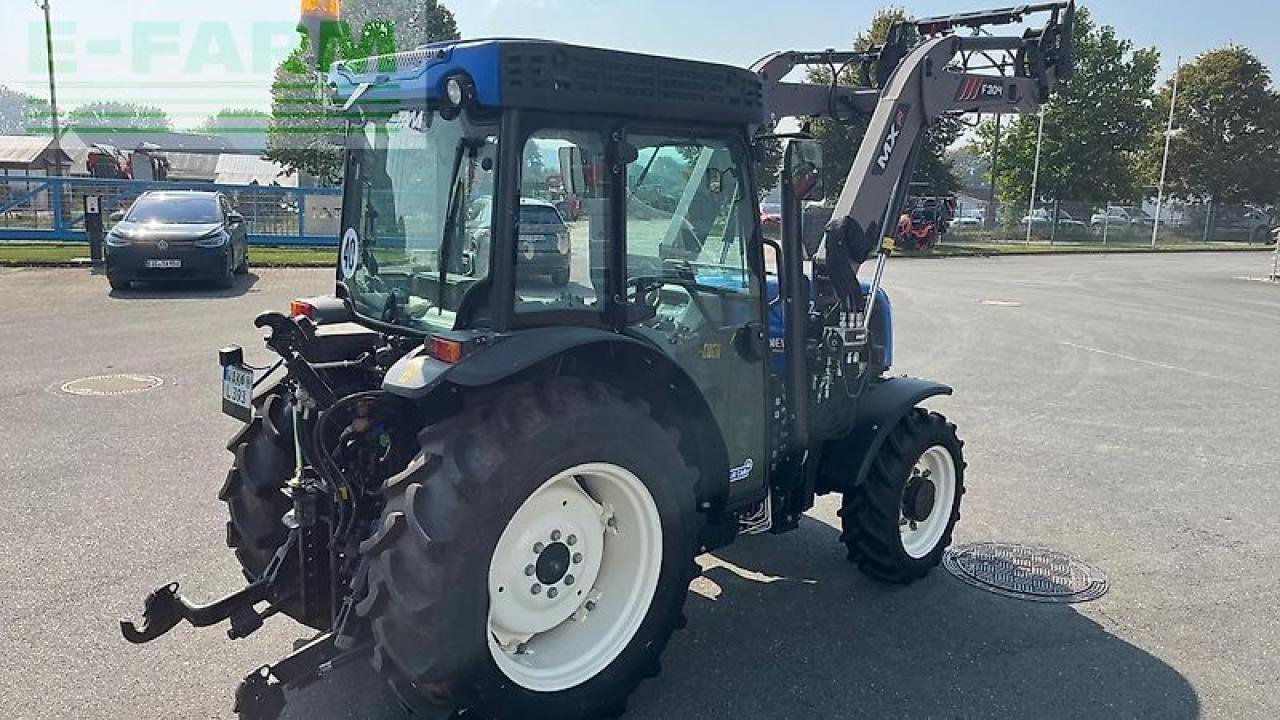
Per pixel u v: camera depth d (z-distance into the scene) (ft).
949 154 150.61
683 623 11.13
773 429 13.00
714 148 11.32
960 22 17.20
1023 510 18.21
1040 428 24.64
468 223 10.19
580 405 9.80
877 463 14.15
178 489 17.61
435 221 10.62
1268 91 171.42
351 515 10.20
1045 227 135.95
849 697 11.43
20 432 20.99
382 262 11.71
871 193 14.11
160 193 48.34
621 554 10.73
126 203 67.62
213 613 10.20
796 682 11.75
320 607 10.72
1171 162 175.94
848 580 14.74
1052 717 11.13
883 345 15.46
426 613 8.93
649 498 10.41
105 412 22.75
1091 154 146.51
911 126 14.67
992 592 14.47
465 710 9.61
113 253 42.50
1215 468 21.35
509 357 9.29
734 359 12.09
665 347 11.27
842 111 17.25
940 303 51.42
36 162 112.16
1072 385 30.25
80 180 66.49
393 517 9.10
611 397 10.13
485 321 9.89
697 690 11.52
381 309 11.73
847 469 13.76
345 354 11.64
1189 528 17.47
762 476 12.73
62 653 11.83
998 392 28.94
